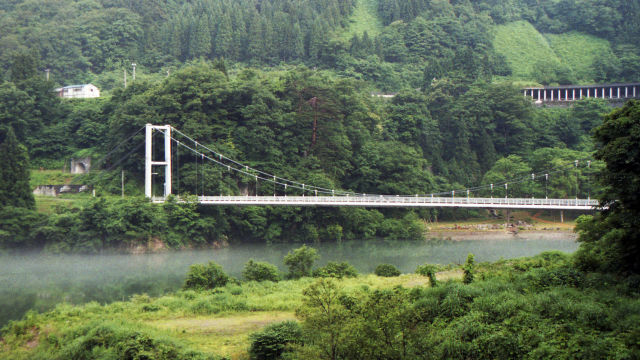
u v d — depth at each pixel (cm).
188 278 5209
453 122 14788
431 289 3691
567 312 2914
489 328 2891
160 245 9094
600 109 15988
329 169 11969
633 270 3553
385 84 19762
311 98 12438
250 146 11619
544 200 9975
